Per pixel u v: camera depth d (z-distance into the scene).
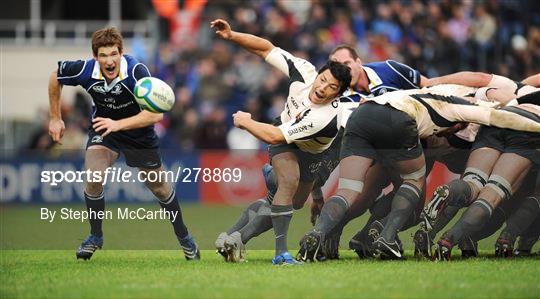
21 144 64.75
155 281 23.94
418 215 30.08
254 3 72.44
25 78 73.69
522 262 27.98
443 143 30.48
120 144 29.31
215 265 27.88
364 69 30.94
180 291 22.20
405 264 27.48
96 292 22.23
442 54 68.75
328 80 26.47
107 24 78.75
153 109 27.77
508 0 72.56
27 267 27.72
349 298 21.11
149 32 77.25
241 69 67.06
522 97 29.19
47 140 63.19
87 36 78.81
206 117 64.38
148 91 27.61
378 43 67.94
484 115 28.28
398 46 68.75
